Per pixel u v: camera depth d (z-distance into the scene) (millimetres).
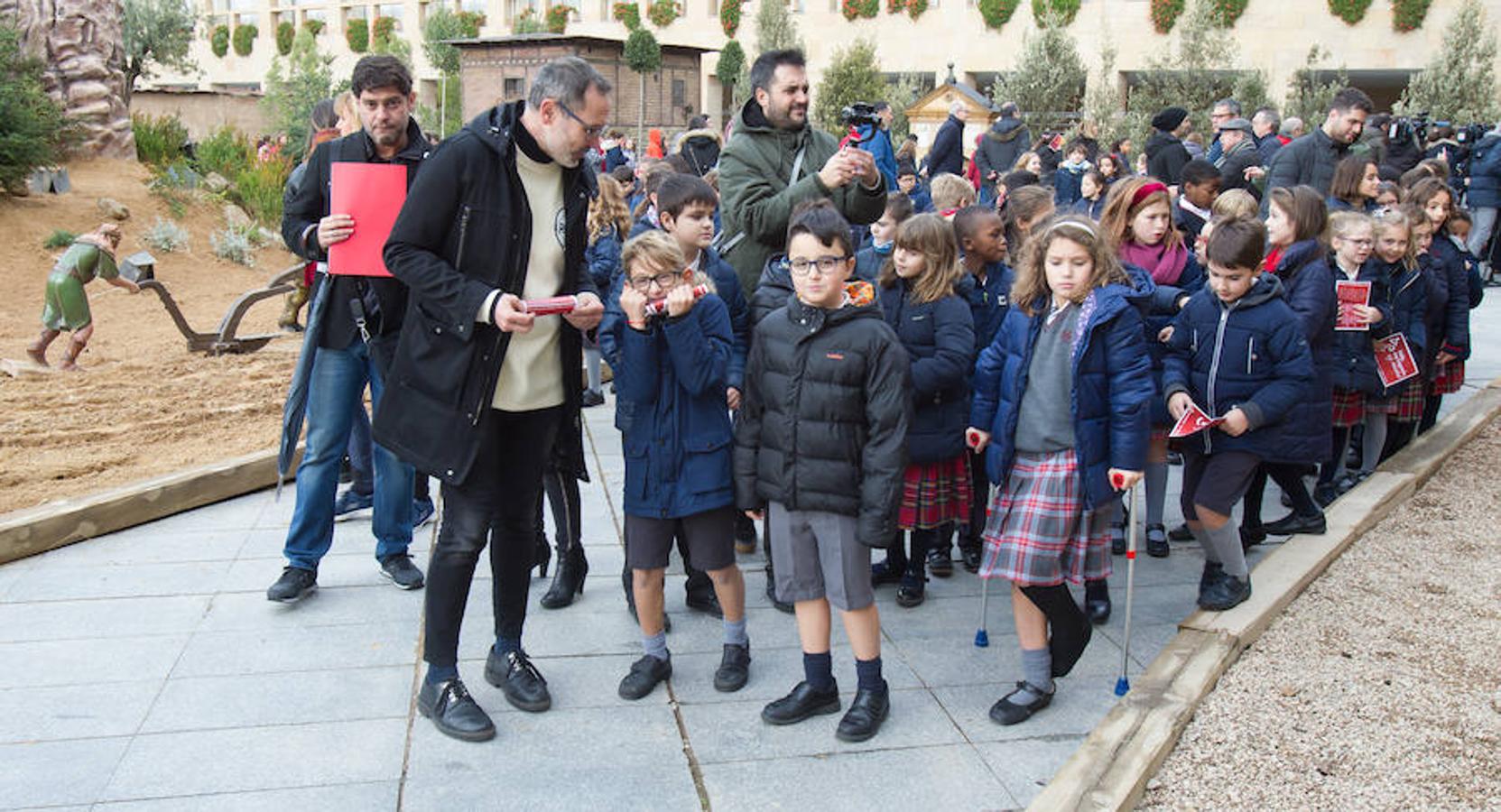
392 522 4613
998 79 28984
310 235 4383
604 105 3369
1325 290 4820
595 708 3676
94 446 6430
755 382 3568
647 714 3646
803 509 3457
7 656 3938
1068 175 12391
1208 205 6703
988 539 3748
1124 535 5418
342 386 4414
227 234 13625
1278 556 4934
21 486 5625
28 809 3043
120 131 14789
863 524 3373
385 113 4211
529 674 3699
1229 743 3504
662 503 3648
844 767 3338
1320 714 3693
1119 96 30000
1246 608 4348
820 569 3543
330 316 4340
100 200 13125
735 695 3781
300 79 29250
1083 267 3572
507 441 3609
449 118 36969
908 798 3176
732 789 3213
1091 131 14492
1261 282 4406
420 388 3387
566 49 26984
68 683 3754
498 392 3482
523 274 3395
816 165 4477
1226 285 4340
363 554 5012
